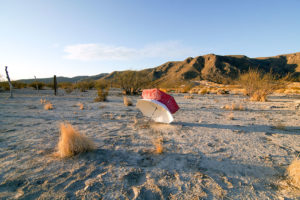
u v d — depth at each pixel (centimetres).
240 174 257
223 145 377
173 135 447
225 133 470
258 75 1479
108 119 638
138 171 257
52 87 3322
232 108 923
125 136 429
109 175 244
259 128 527
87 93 2231
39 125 531
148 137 425
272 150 350
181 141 399
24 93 2048
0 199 189
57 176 239
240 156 320
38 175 241
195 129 509
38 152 322
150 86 2144
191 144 380
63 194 201
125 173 250
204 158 309
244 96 1908
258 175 255
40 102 1152
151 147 358
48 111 795
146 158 305
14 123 554
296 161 259
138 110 858
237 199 200
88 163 280
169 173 254
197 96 1950
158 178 240
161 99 549
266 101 1352
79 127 514
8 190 206
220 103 1225
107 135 436
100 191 208
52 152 323
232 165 285
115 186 219
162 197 200
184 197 201
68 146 306
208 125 562
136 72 2158
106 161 288
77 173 249
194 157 313
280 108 966
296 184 231
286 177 250
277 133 474
